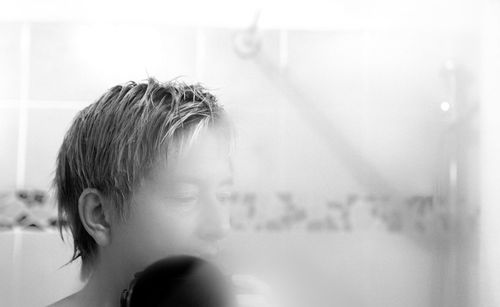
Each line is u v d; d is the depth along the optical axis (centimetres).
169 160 63
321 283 118
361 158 121
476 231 115
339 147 121
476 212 115
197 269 54
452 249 117
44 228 119
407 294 118
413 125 121
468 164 117
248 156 120
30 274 119
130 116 64
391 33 123
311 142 121
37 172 121
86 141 66
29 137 121
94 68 122
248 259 117
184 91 67
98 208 64
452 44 120
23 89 122
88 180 65
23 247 119
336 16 124
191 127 64
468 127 117
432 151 120
